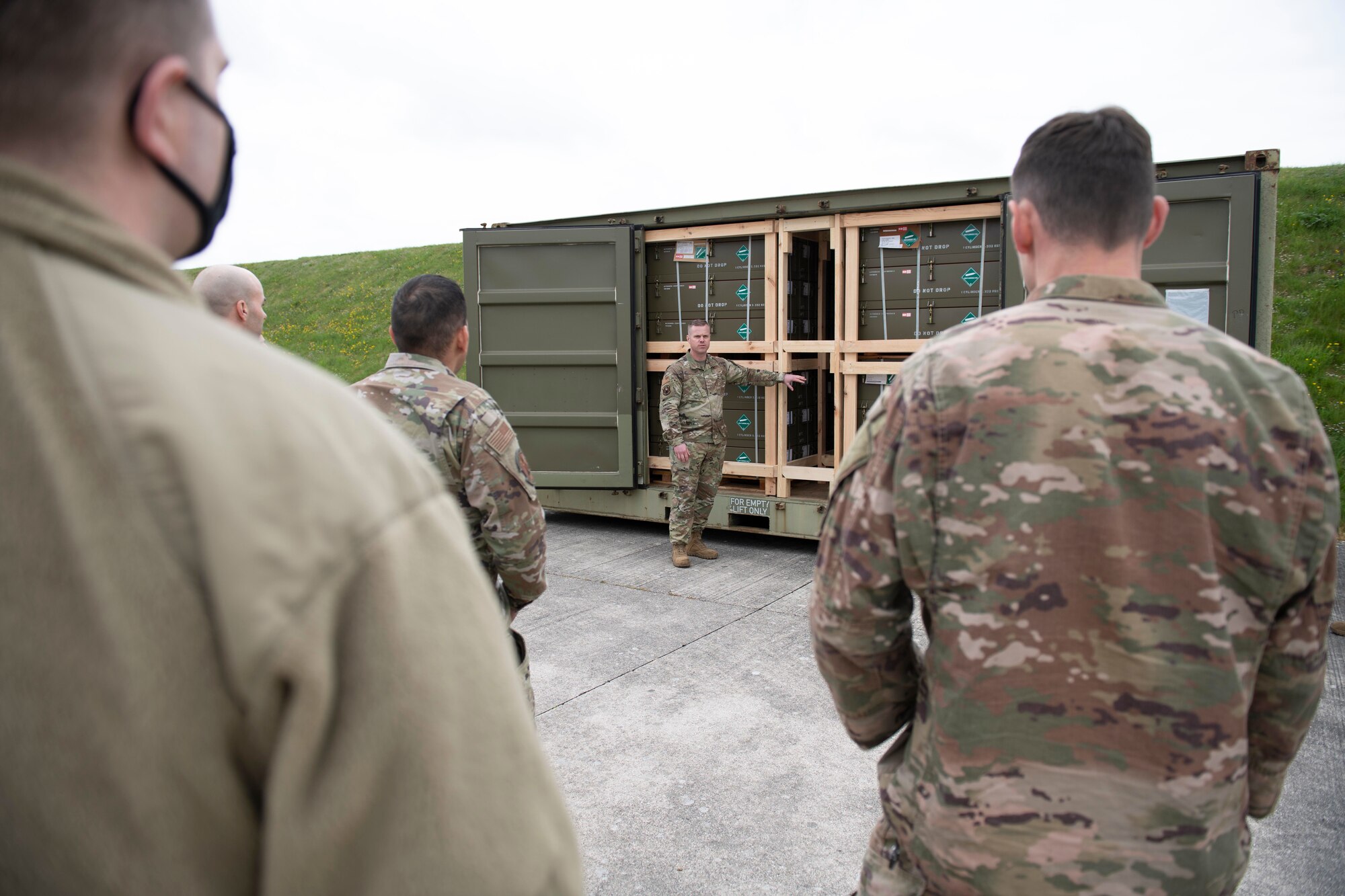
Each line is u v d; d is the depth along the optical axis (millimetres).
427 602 612
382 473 636
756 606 5098
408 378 2252
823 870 2570
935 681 1227
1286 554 1137
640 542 6766
